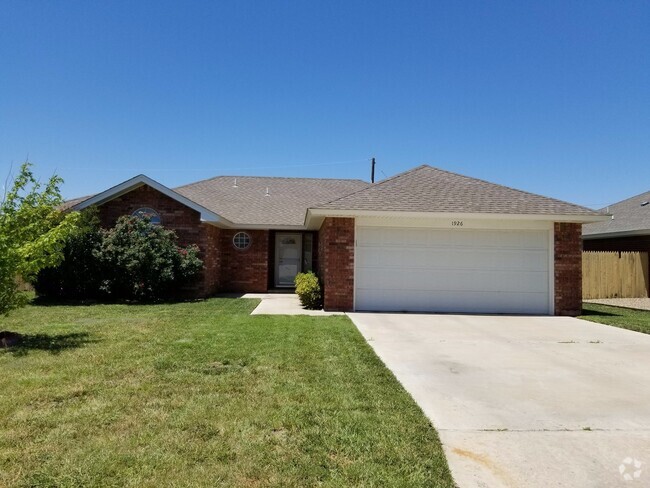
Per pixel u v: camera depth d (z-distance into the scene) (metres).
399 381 5.45
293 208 19.17
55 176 8.62
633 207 21.36
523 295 12.16
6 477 3.00
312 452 3.47
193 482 2.99
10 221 8.03
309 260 18.56
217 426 3.91
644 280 17.52
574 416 4.39
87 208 13.62
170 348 6.89
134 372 5.55
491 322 10.50
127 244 13.59
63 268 13.23
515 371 6.08
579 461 3.45
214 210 17.92
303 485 2.99
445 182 13.43
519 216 11.78
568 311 12.02
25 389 4.83
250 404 4.46
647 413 4.49
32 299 13.74
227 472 3.13
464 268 12.22
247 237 17.77
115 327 8.77
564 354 7.14
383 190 12.74
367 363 6.19
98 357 6.28
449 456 3.51
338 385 5.14
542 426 4.13
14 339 7.36
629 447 3.70
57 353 6.52
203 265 14.71
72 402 4.46
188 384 5.10
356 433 3.83
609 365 6.45
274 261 18.48
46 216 8.71
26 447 3.45
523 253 12.22
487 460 3.45
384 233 12.21
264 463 3.27
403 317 11.06
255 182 21.92
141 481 2.99
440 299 12.18
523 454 3.56
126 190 14.59
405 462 3.34
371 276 12.16
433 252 12.23
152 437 3.66
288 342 7.48
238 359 6.27
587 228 21.67
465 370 6.10
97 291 13.59
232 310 11.67
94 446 3.48
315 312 11.70
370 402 4.60
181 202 14.55
